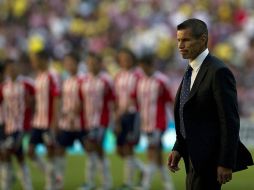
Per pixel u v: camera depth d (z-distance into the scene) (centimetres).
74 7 8356
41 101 3866
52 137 3819
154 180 4284
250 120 6216
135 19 8038
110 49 7638
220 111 1816
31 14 8319
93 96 4009
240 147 1886
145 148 5753
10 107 3775
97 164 3972
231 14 7731
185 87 1903
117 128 3966
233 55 7206
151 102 3856
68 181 4212
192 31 1852
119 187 3988
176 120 1948
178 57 7294
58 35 7938
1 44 7969
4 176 3766
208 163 1853
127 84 4044
